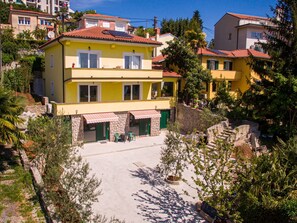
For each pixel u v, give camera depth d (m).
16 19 69.38
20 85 36.97
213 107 35.19
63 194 12.36
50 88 35.72
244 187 13.55
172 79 37.25
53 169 13.08
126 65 32.94
